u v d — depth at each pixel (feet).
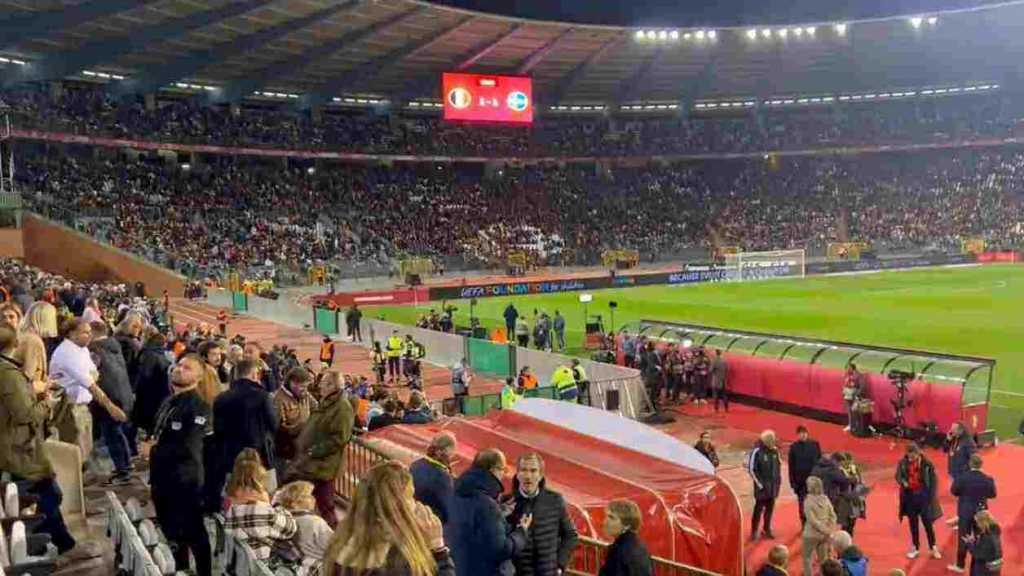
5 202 162.61
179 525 25.26
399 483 14.23
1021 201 269.03
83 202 187.21
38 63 186.29
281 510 21.53
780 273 229.25
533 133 285.84
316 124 248.52
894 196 279.69
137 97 218.59
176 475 25.18
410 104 266.57
